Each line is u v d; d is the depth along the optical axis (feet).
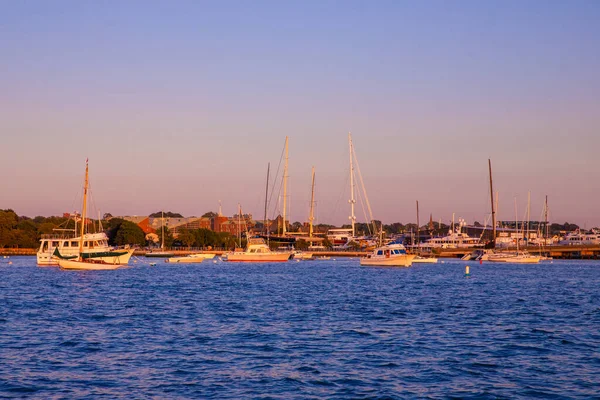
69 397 99.25
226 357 126.41
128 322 172.35
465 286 318.65
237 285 318.04
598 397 100.42
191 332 155.33
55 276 380.17
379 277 396.78
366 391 103.30
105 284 317.63
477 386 106.42
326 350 133.69
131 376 111.45
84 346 136.36
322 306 215.10
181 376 111.65
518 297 254.68
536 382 108.88
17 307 206.90
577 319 183.52
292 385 106.42
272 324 169.48
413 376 112.47
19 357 124.77
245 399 98.94
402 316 188.44
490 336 151.84
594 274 450.71
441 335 152.87
